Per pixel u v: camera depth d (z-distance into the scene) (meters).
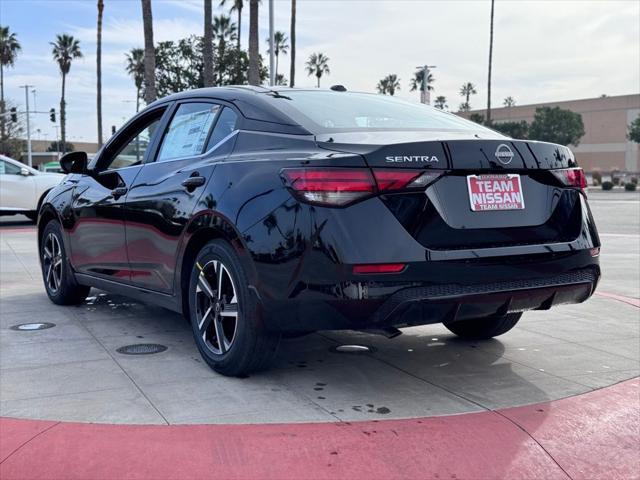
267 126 3.77
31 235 12.35
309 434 2.98
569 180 3.69
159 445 2.84
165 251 4.17
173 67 27.23
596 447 2.95
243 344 3.56
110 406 3.29
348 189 3.12
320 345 4.57
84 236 5.18
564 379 3.86
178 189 4.05
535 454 2.86
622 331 5.08
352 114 3.95
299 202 3.22
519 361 4.23
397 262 3.10
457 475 2.66
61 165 5.41
